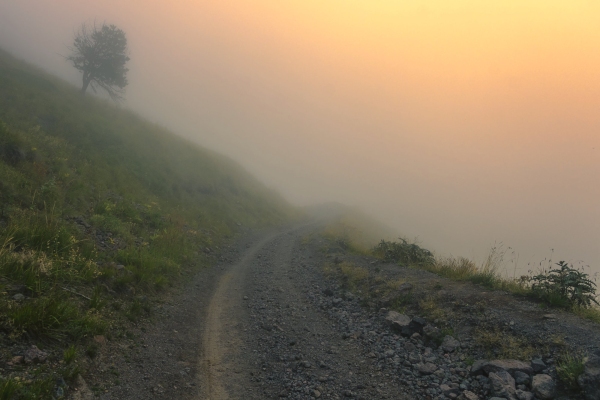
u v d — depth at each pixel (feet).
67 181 38.91
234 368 19.24
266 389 17.29
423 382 17.88
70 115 66.90
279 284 36.81
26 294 17.69
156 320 22.98
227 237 60.39
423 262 38.11
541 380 15.89
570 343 18.19
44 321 15.60
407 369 19.11
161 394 15.48
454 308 24.61
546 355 17.90
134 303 22.82
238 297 31.86
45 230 24.09
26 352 13.75
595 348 17.26
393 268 36.60
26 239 22.74
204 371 18.54
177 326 23.32
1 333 14.17
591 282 23.12
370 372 19.11
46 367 13.53
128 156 65.67
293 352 21.43
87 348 16.15
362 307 28.94
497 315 22.34
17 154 34.88
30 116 56.44
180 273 34.42
